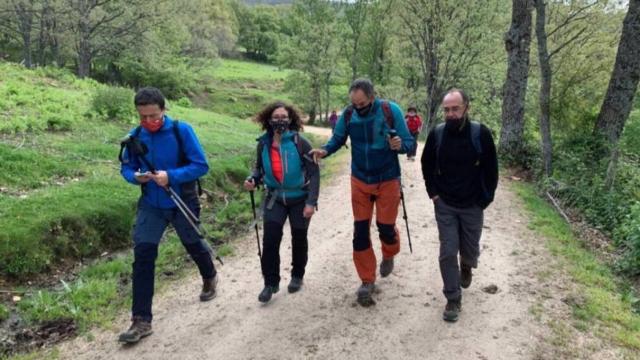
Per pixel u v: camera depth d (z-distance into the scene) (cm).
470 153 439
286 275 596
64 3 3109
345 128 482
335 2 4728
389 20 3381
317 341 449
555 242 700
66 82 2128
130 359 436
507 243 690
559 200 979
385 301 517
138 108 435
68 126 1308
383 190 486
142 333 457
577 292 538
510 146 1297
